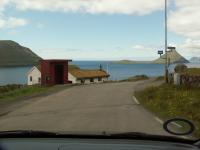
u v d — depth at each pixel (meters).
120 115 21.33
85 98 32.69
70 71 86.75
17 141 3.84
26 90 43.25
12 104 28.61
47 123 18.83
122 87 46.28
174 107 22.88
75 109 24.81
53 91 41.78
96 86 50.25
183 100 25.03
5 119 20.61
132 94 35.56
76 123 18.61
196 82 35.47
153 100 28.17
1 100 31.98
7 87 50.22
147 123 18.03
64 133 4.14
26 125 18.28
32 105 27.73
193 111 21.02
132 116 20.78
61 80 65.00
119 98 31.98
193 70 53.44
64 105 27.38
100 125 17.75
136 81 66.38
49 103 28.98
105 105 26.89
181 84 38.12
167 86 38.59
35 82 85.75
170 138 4.06
